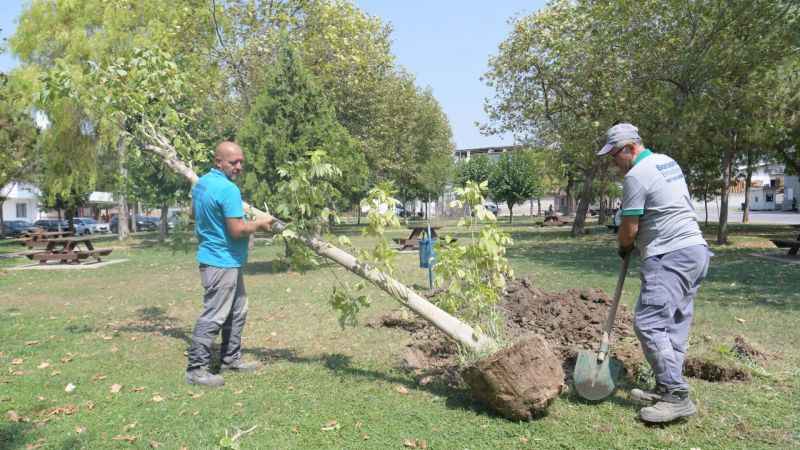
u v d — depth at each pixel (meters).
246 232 4.57
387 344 5.72
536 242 21.89
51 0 23.34
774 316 6.73
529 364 3.61
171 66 5.72
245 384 4.52
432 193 49.59
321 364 5.05
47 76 5.40
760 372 4.45
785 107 14.91
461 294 4.44
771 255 14.46
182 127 5.85
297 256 4.66
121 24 21.45
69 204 34.59
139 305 8.52
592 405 3.93
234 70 16.97
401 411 3.88
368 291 9.30
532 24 21.83
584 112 20.91
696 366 4.44
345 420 3.74
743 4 13.70
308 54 17.78
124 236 27.05
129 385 4.52
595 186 36.75
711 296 8.28
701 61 14.43
